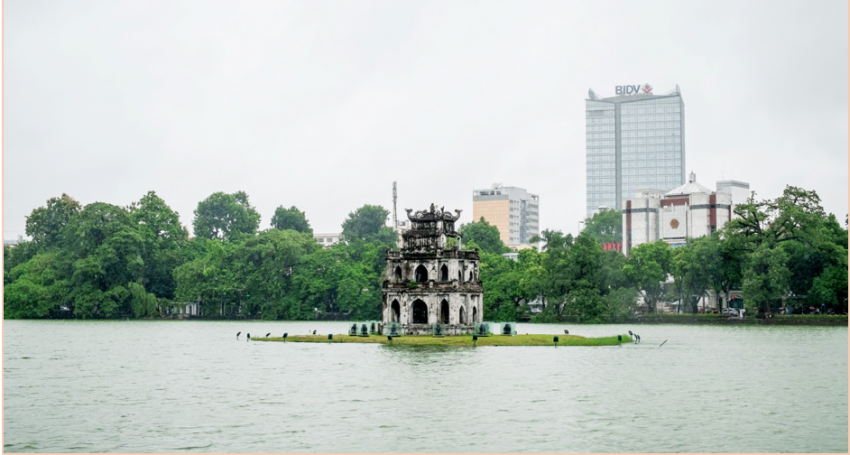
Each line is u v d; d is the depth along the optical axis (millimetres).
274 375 116812
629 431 82250
